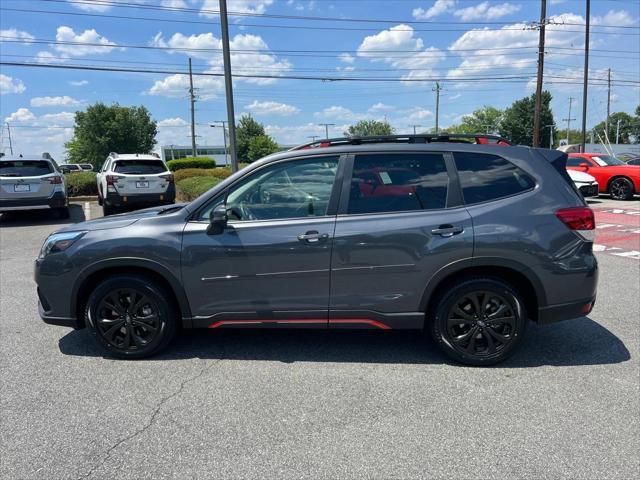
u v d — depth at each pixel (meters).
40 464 2.67
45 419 3.13
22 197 12.05
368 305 3.79
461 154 3.86
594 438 2.86
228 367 3.89
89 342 4.45
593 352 4.11
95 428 3.02
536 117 25.42
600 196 17.61
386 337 4.52
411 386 3.54
